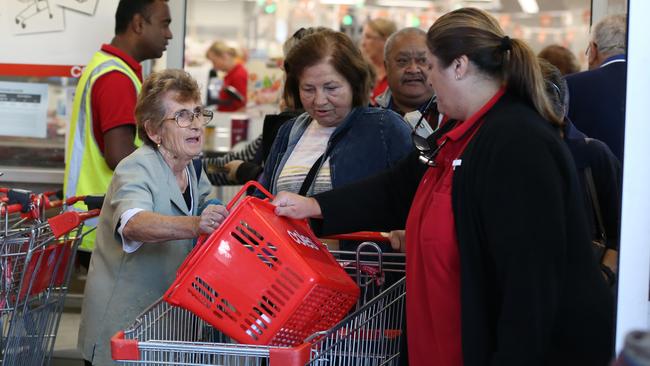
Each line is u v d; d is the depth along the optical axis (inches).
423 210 98.1
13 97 207.5
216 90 298.7
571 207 90.2
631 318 84.4
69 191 173.5
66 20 203.2
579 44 309.4
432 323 96.7
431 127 147.9
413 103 172.1
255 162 190.1
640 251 84.0
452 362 94.8
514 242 86.7
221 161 199.8
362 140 124.7
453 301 94.0
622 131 85.2
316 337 101.0
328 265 103.3
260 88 304.0
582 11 307.7
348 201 110.3
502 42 94.0
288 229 102.7
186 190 125.0
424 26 314.7
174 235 108.0
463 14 96.0
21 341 129.2
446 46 94.3
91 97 169.3
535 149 88.3
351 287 103.4
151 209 113.8
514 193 87.4
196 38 310.8
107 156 167.2
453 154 96.3
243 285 96.0
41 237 125.9
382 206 111.6
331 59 123.7
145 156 117.7
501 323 87.0
